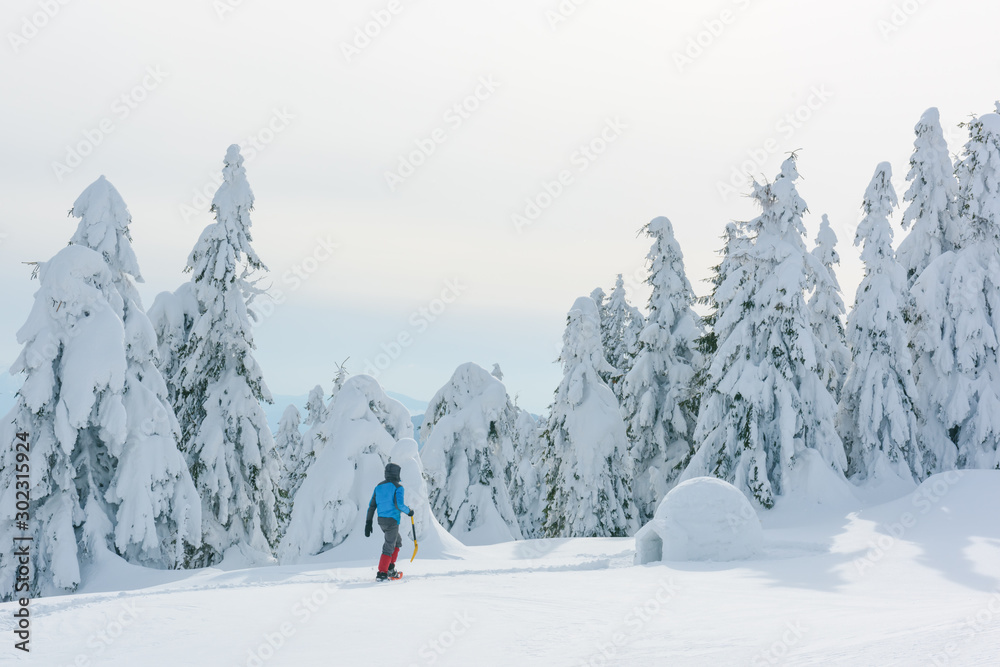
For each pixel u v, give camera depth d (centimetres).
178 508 1838
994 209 2777
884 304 2720
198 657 573
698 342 2992
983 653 378
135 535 1741
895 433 2636
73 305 1753
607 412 2958
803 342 2436
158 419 1853
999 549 1195
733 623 643
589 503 2858
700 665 461
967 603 720
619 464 2931
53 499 1728
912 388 2688
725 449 2484
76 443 1798
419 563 1413
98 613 756
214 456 2511
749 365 2527
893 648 429
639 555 1441
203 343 2594
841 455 2439
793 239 2594
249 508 2652
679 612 736
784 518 2244
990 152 2825
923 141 3066
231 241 2611
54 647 616
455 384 2992
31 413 1706
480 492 2811
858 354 2823
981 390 2766
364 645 604
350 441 1795
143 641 631
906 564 1125
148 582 1619
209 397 2608
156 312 2623
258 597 859
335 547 1717
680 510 1402
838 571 1101
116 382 1748
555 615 731
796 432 2431
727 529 1365
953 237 3019
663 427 3206
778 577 1054
